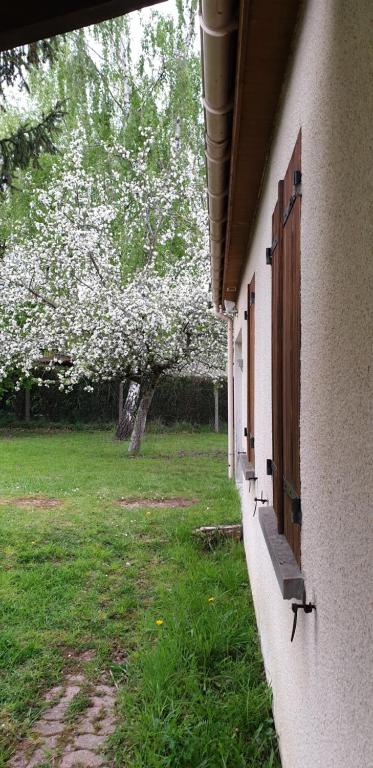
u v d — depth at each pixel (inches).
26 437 595.5
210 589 163.3
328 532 50.9
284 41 70.1
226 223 140.1
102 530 235.1
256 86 80.2
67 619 147.1
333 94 47.9
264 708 100.6
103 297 447.5
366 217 38.1
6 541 215.9
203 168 487.8
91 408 687.1
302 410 64.3
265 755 90.7
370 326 37.2
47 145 236.4
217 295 253.9
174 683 110.0
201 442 567.8
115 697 112.8
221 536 220.1
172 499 301.0
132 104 548.4
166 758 88.7
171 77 542.9
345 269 43.9
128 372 465.4
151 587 171.0
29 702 110.9
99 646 132.9
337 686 46.9
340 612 45.9
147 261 504.7
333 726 48.2
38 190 476.1
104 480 351.9
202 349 481.4
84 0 49.2
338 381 46.6
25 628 141.8
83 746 97.2
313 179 57.2
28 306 513.3
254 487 146.1
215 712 100.0
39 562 195.3
